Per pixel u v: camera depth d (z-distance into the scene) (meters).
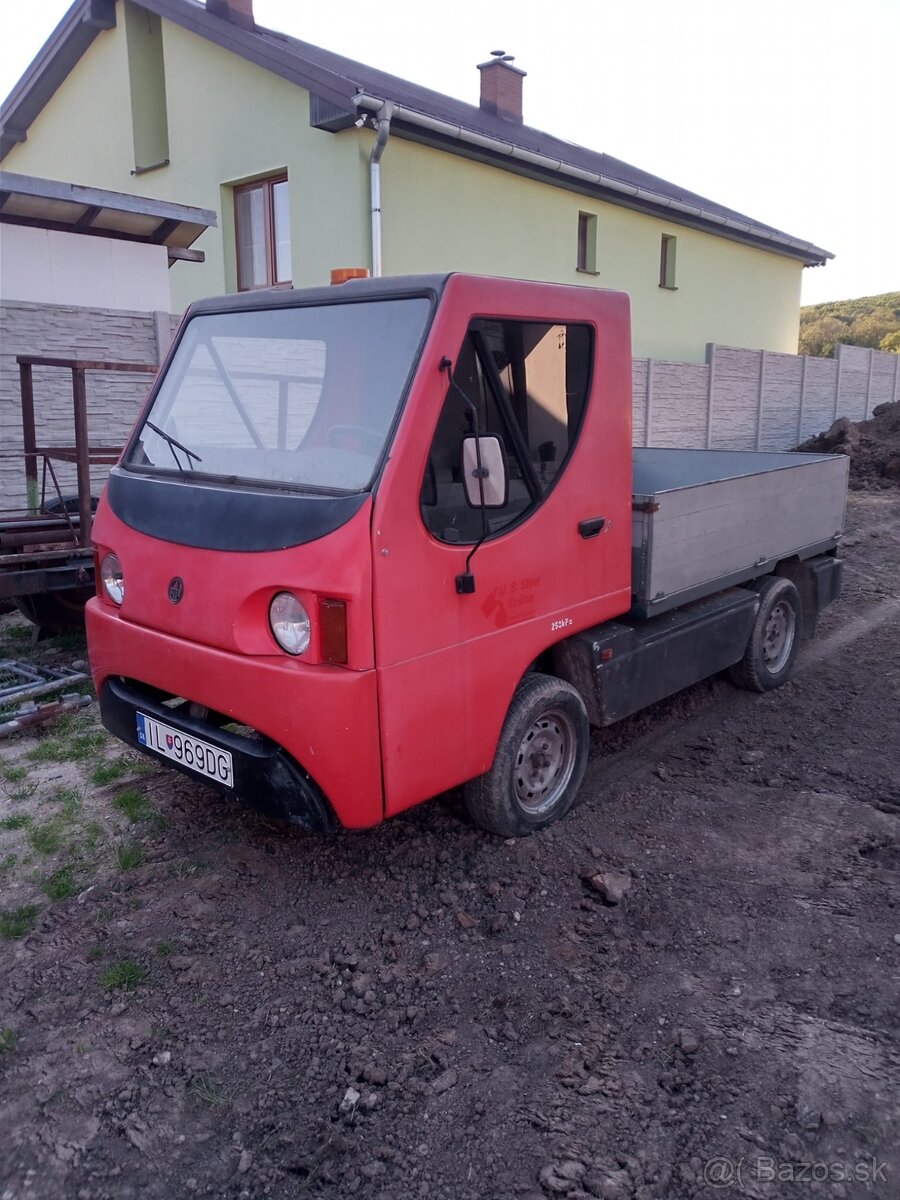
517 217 14.77
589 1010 2.97
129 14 14.49
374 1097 2.60
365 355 3.32
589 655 4.10
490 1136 2.49
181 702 4.33
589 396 3.89
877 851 3.99
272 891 3.61
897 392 25.62
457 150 13.17
